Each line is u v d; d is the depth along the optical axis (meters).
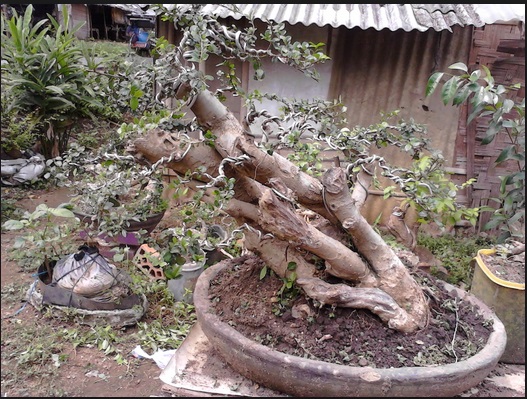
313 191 2.09
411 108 3.95
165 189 3.47
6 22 5.59
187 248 1.71
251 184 2.13
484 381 2.11
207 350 2.21
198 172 1.80
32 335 2.57
